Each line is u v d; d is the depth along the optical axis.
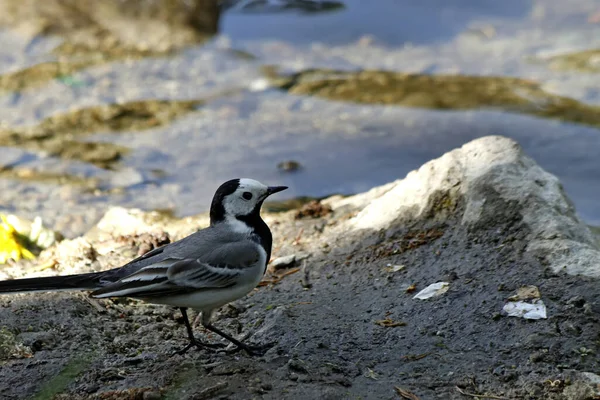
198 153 15.48
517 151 10.70
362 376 8.02
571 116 16.58
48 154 15.28
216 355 8.55
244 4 22.02
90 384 7.95
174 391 7.69
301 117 16.91
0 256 11.28
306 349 8.48
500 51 19.91
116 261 10.94
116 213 12.72
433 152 15.36
